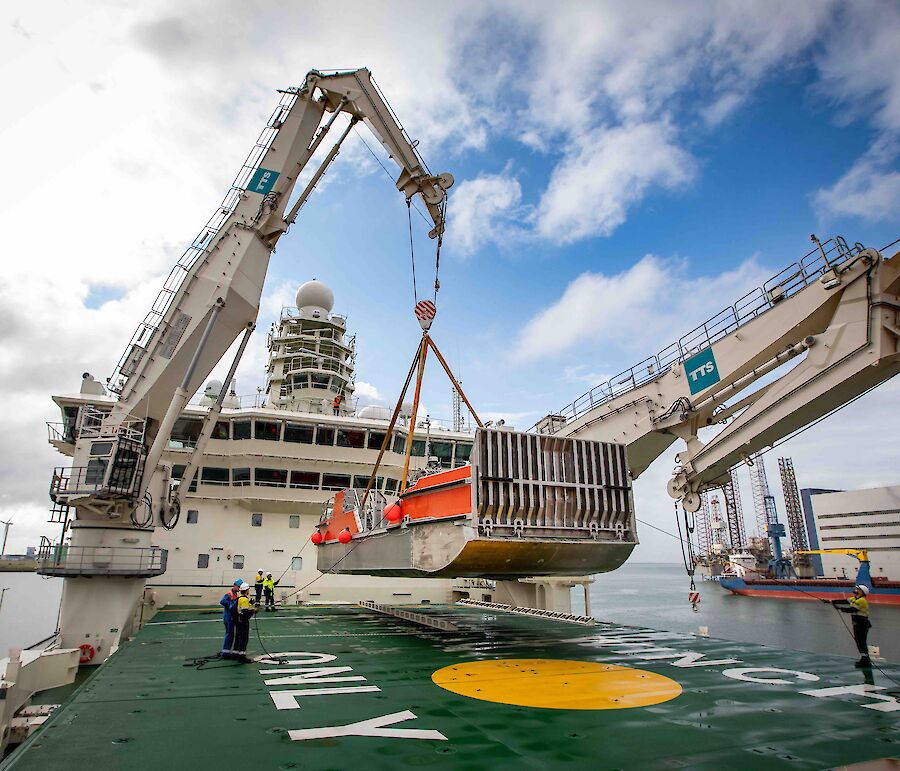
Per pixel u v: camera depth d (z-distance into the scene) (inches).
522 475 551.8
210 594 1277.1
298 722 351.9
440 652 629.6
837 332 671.1
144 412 995.3
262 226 1006.4
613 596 5022.1
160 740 315.3
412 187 884.0
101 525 989.8
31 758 285.3
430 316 741.3
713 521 5610.2
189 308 981.8
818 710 388.8
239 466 1344.7
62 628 964.6
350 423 1407.5
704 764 282.0
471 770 270.2
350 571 858.1
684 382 824.9
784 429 733.3
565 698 417.1
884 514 3609.7
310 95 970.7
